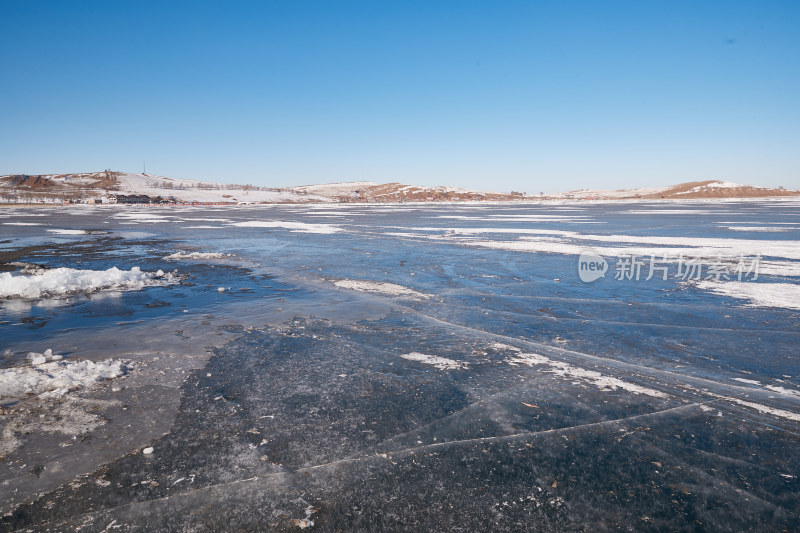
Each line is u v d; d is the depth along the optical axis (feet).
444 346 20.51
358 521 9.24
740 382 16.57
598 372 17.46
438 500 9.91
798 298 31.07
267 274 41.14
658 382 16.51
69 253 58.90
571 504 9.80
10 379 16.08
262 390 15.53
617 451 11.88
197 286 35.22
